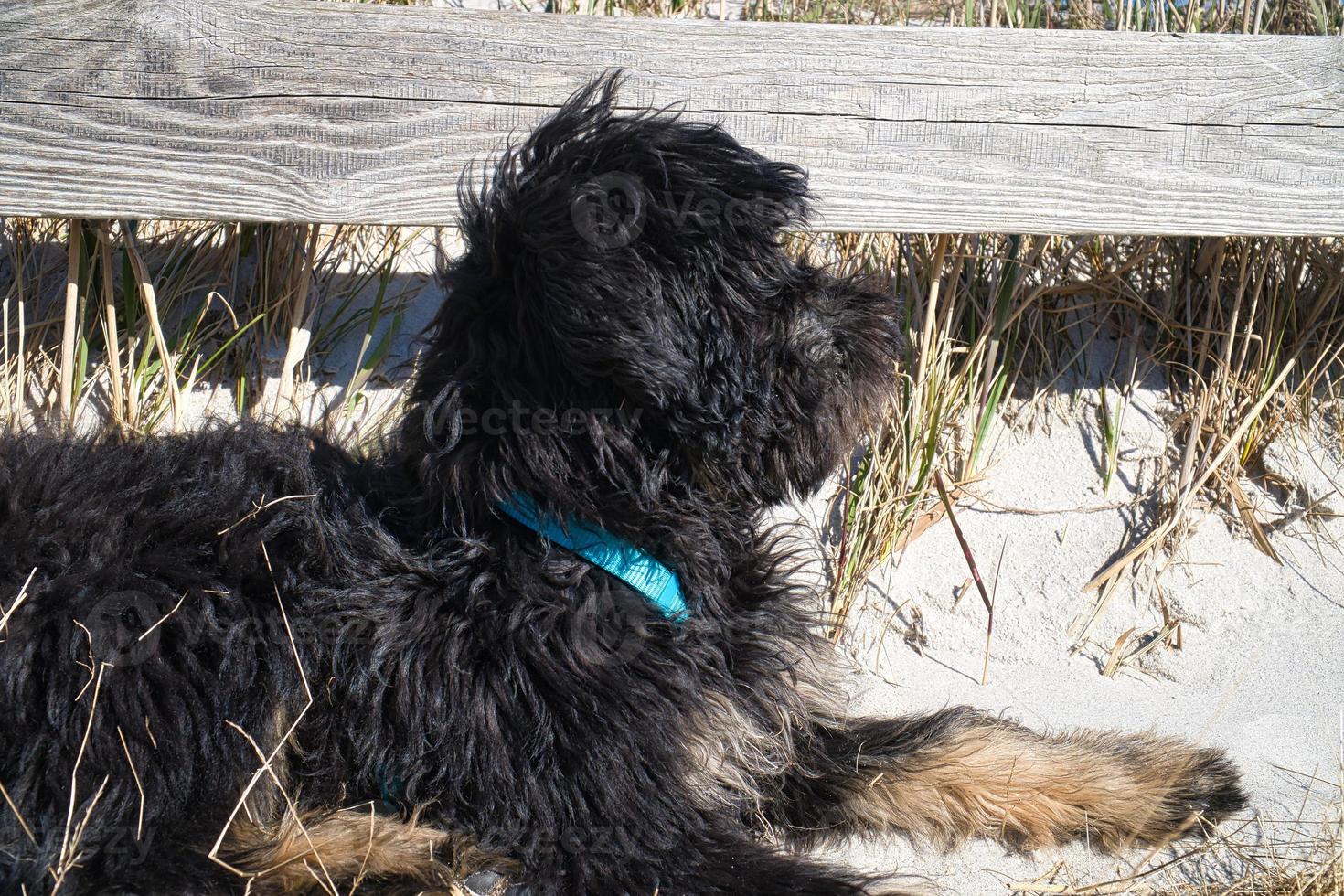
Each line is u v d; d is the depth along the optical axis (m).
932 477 2.99
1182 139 2.81
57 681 1.74
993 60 2.72
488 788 1.81
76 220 2.63
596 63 2.63
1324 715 2.50
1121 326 3.32
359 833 1.78
